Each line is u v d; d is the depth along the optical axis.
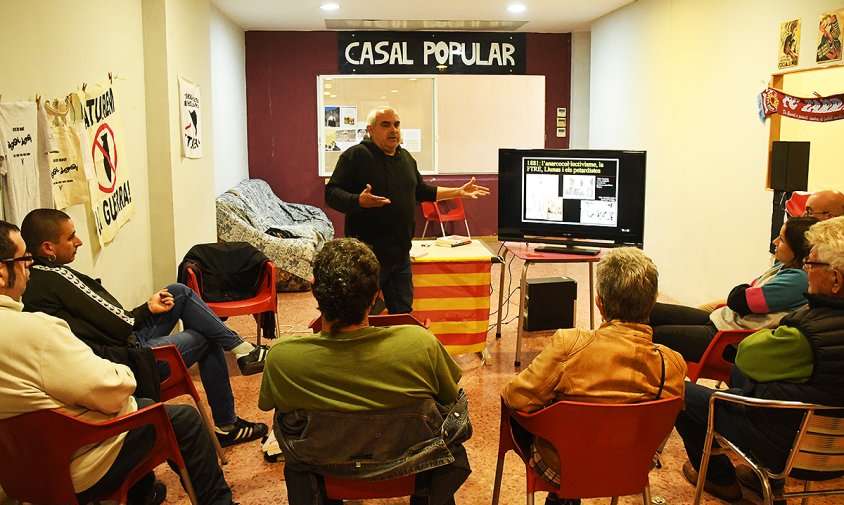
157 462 2.29
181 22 5.23
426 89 9.52
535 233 4.91
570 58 9.69
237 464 3.27
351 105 9.45
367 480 2.00
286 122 9.39
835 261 2.17
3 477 2.10
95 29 3.98
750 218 5.31
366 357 1.93
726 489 2.85
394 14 8.03
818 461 2.24
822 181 5.25
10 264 2.07
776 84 4.98
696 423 2.74
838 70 4.96
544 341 5.12
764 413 2.29
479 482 3.11
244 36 9.16
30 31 3.22
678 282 6.56
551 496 2.57
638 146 7.37
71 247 2.83
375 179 4.00
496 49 9.56
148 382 2.64
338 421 1.93
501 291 5.12
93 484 2.11
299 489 2.02
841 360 2.14
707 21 5.89
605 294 2.16
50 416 1.98
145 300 4.85
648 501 2.23
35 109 3.17
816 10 4.50
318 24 8.74
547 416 2.10
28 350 1.98
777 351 2.24
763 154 5.11
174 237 5.01
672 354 2.18
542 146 9.81
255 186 8.41
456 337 4.46
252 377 4.40
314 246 7.08
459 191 4.31
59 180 3.43
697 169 6.14
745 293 3.13
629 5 7.49
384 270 4.09
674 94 6.53
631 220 4.66
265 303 4.32
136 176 4.68
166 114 4.89
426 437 2.00
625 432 2.09
